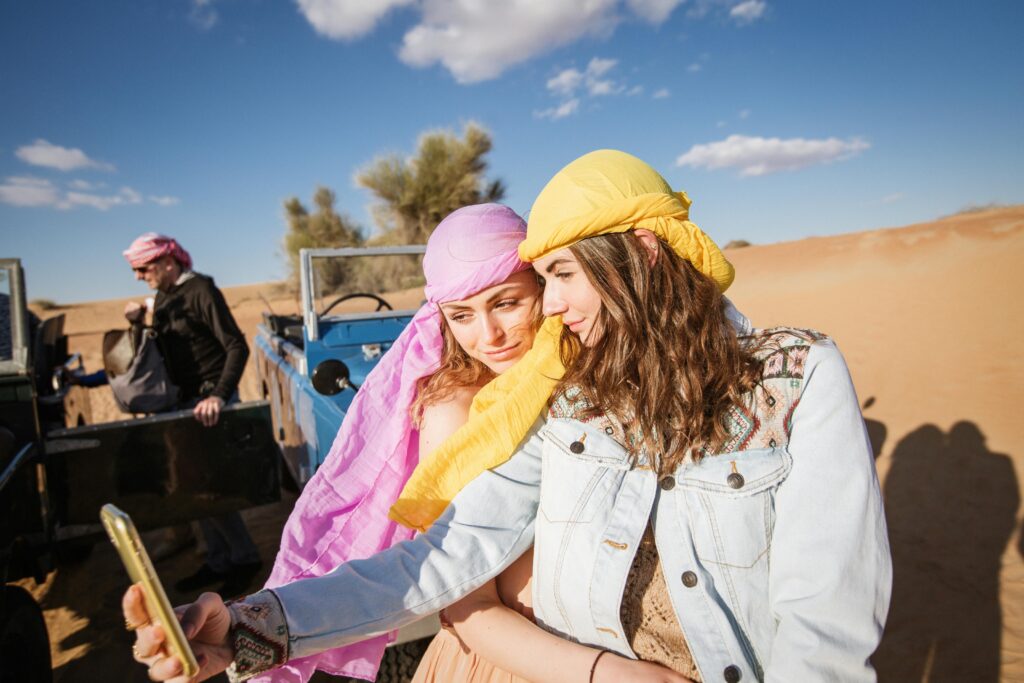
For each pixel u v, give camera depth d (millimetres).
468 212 1212
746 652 897
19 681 2420
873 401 6426
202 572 4035
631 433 992
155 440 3074
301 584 947
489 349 1217
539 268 1030
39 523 2775
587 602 967
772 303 13203
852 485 855
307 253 3691
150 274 3670
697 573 913
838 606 827
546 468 1043
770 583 893
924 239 16531
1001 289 9305
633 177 967
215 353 3764
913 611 3281
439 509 1067
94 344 18406
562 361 1086
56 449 2895
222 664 838
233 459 3227
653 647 964
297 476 3621
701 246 941
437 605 990
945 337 7898
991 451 4832
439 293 1179
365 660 1264
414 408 1292
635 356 964
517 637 1024
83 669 3254
